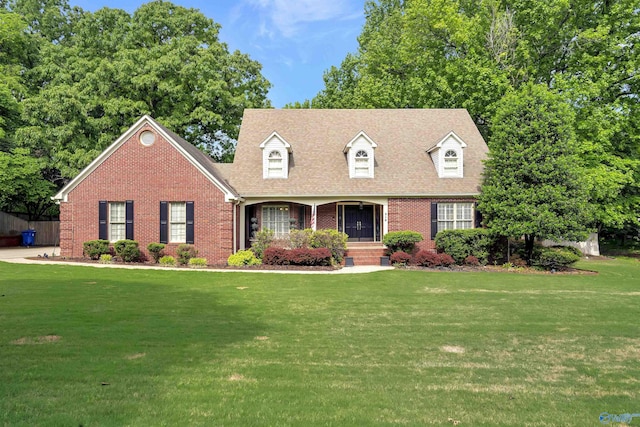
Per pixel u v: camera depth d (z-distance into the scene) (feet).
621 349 23.68
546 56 90.99
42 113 88.33
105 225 64.49
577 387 18.13
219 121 97.55
